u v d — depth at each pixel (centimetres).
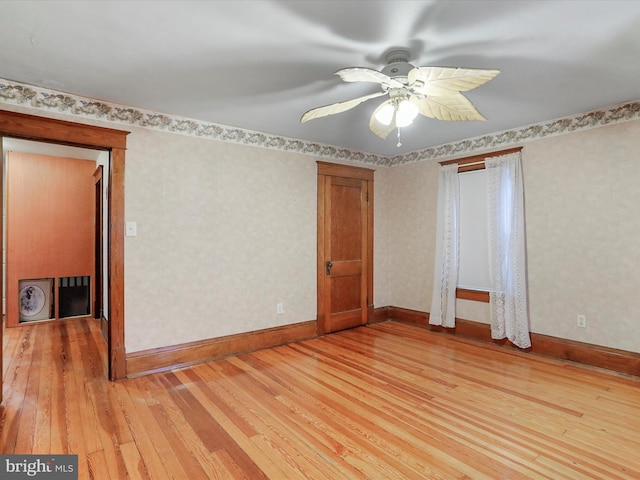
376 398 275
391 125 274
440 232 462
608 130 330
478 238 432
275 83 273
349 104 226
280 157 419
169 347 342
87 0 174
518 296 384
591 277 342
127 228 321
